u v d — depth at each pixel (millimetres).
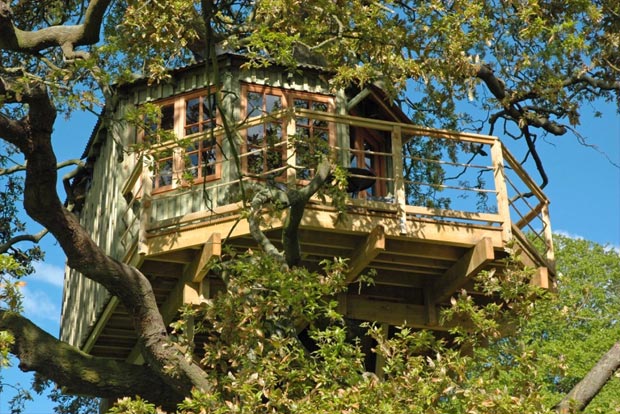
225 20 14820
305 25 13023
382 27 13297
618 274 34844
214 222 13102
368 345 15766
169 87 16016
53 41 13984
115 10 17328
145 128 12680
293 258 12516
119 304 14750
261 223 12891
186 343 11805
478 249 13172
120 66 15555
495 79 18891
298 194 12078
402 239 13070
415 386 10367
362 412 10078
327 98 15984
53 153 12359
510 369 11164
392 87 13469
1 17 12844
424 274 14211
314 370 10922
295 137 12797
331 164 12484
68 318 18828
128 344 16609
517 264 11844
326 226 12773
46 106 11922
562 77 18125
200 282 13523
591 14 15469
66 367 13867
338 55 13414
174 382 13297
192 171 15047
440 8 13625
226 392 11305
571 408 10938
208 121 15516
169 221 13344
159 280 14328
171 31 12844
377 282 14141
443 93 15398
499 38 17141
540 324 30688
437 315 14359
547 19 15594
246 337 11086
